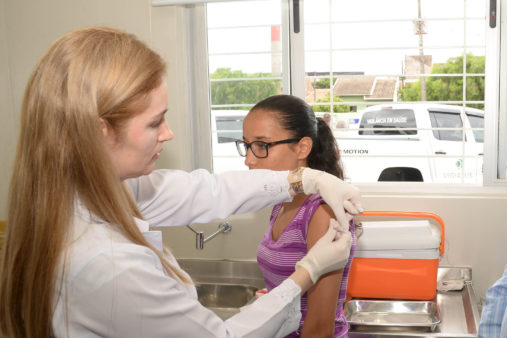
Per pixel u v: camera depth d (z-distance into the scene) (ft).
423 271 5.78
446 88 13.06
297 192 3.49
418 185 6.81
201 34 7.11
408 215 6.28
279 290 2.92
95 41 2.35
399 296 5.87
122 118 2.36
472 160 13.46
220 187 3.55
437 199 6.61
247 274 7.17
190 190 3.50
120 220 2.41
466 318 5.52
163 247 2.90
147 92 2.40
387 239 5.81
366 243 5.83
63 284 2.31
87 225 2.36
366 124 13.87
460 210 6.57
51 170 2.30
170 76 7.04
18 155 2.38
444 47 7.29
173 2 6.74
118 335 2.35
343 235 3.28
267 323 2.74
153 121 2.47
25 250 2.37
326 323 3.50
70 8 7.20
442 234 6.15
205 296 7.02
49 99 2.28
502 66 6.50
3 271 2.46
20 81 7.44
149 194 3.46
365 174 14.05
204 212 3.53
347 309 5.77
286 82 7.09
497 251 6.55
